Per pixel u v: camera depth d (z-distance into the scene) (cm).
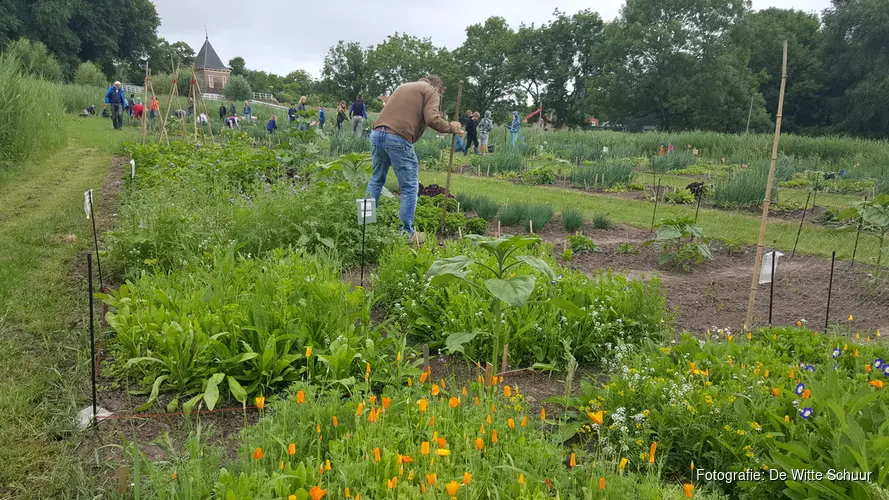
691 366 363
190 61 10700
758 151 2288
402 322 491
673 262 766
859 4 4800
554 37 6994
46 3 6059
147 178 895
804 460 280
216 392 352
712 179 1605
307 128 1364
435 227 848
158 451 311
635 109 5716
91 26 6706
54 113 1573
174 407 351
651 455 268
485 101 7506
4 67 1238
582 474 279
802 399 318
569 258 641
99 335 430
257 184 950
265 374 369
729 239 842
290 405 309
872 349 418
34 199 894
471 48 7306
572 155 2159
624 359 397
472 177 1608
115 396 364
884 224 677
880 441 259
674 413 319
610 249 836
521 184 1522
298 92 10656
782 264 777
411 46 8069
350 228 684
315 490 213
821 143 2311
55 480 279
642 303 488
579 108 7112
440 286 493
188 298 434
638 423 315
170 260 575
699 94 5200
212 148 1229
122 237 580
